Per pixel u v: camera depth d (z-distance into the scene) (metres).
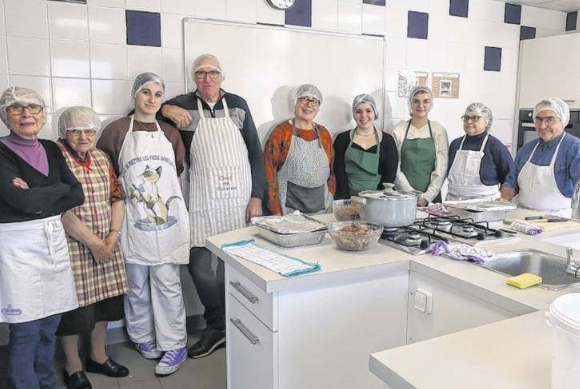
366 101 3.07
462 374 0.91
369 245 1.78
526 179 2.79
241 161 2.69
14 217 1.89
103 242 2.27
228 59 2.95
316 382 1.62
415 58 3.53
